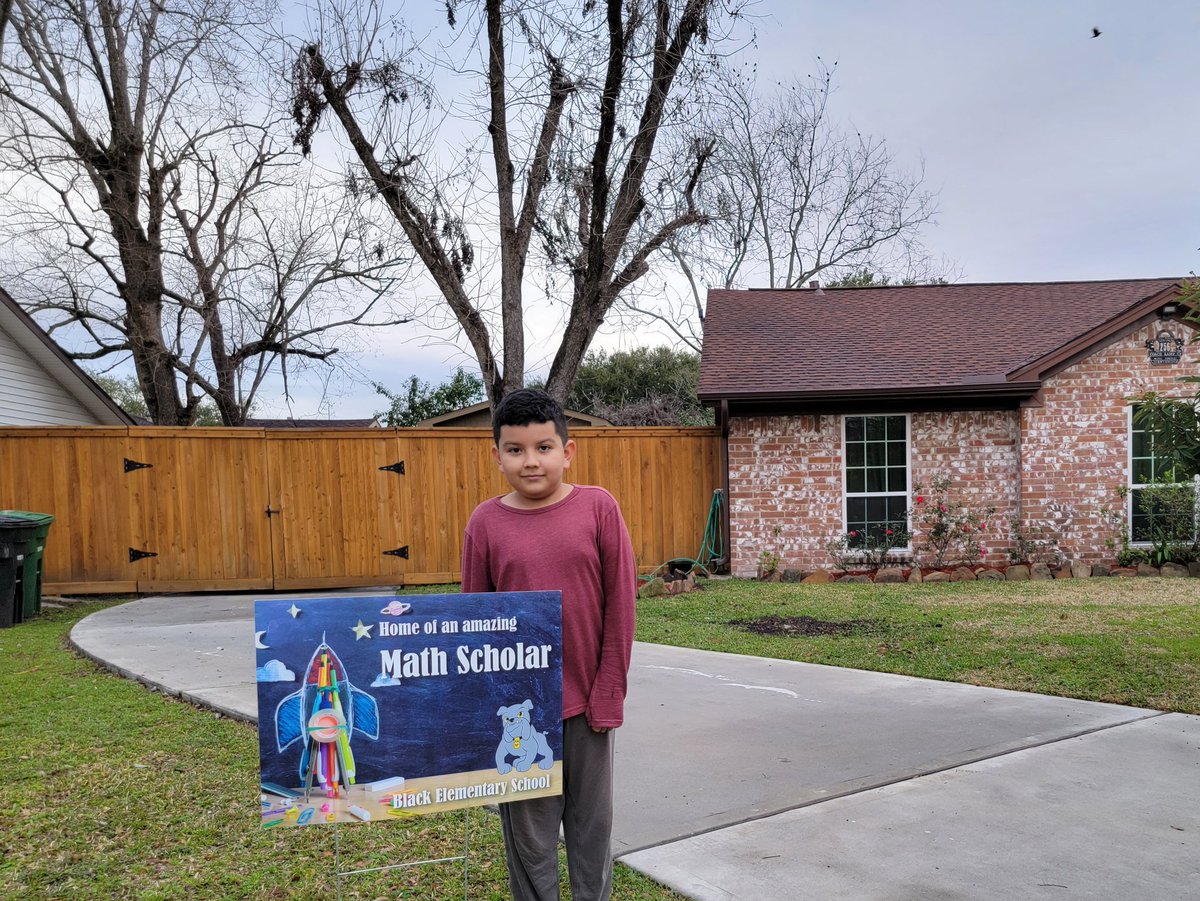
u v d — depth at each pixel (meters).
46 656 7.23
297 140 11.93
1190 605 8.78
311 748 2.33
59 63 15.39
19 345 14.30
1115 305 13.75
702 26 11.61
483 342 12.50
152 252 16.56
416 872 3.21
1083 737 4.67
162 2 14.45
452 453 12.23
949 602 9.46
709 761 4.39
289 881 3.13
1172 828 3.46
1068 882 3.02
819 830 3.50
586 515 2.48
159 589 11.63
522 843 2.47
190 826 3.60
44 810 3.76
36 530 9.33
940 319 14.14
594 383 31.83
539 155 11.93
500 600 2.42
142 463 11.61
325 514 12.00
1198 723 4.91
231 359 18.69
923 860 3.21
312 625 2.34
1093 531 11.91
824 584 11.47
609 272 12.52
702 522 12.75
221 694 5.58
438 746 2.38
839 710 5.32
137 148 15.85
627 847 3.37
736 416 12.31
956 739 4.68
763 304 15.33
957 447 12.16
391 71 11.49
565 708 2.46
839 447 12.25
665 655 7.12
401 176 11.84
